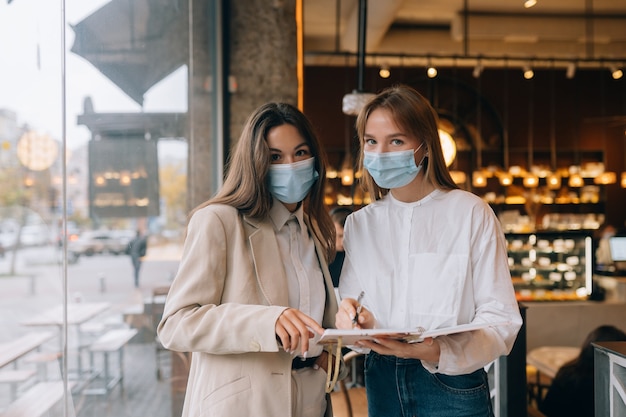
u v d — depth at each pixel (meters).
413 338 1.40
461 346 1.59
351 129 9.76
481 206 1.74
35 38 1.95
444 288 1.70
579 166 10.12
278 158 1.64
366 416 2.88
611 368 2.27
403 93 1.73
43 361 1.96
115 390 2.71
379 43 9.17
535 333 5.75
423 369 1.75
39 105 1.97
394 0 7.02
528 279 6.82
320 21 8.66
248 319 1.43
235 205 1.61
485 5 8.33
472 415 1.71
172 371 3.53
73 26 2.29
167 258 3.61
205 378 1.54
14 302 1.77
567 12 8.60
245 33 4.90
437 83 9.94
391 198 1.86
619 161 10.17
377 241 1.83
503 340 1.63
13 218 1.77
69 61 2.25
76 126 2.32
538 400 4.42
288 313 1.43
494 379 2.99
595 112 10.14
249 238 1.59
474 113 9.98
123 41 2.91
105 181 2.64
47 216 2.02
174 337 1.47
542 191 10.05
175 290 1.54
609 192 10.17
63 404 2.12
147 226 3.26
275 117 1.63
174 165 3.78
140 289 3.13
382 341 1.46
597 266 8.07
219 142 4.81
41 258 1.96
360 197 9.11
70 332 2.21
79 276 2.33
